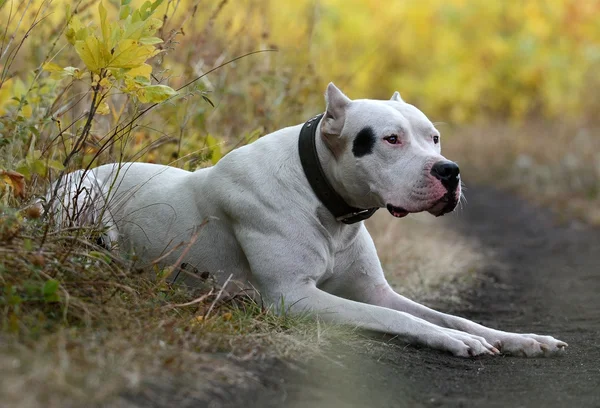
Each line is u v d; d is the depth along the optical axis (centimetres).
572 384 543
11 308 484
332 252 655
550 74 2616
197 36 940
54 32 851
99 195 680
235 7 1138
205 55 934
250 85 989
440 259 1055
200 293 630
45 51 851
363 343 595
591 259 1117
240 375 477
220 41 1005
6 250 511
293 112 978
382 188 609
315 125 645
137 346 472
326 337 585
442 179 590
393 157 606
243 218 641
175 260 672
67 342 454
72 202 641
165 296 593
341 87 1259
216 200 658
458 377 556
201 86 701
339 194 639
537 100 2681
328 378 511
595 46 2556
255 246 634
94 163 754
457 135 2448
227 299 635
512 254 1166
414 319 616
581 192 1655
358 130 613
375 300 682
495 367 590
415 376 548
